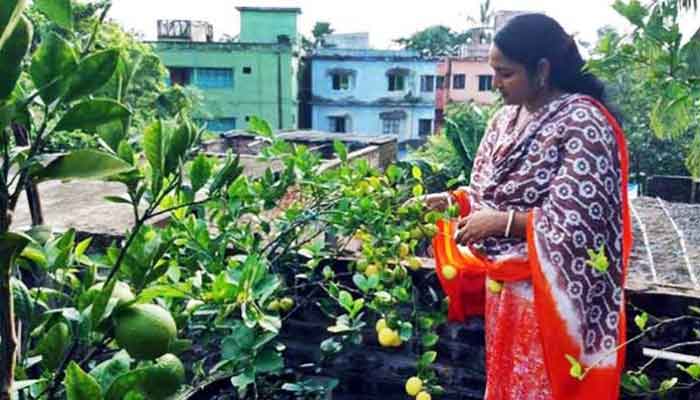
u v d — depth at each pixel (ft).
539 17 6.00
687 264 17.58
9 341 2.82
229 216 6.94
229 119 77.51
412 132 85.87
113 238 9.04
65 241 4.25
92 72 2.74
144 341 3.21
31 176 2.75
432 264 8.20
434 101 85.30
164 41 75.31
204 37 84.53
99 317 3.16
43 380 3.56
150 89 42.22
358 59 83.41
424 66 83.97
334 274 7.77
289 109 77.66
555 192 5.83
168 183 4.32
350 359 8.59
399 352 8.39
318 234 7.71
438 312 7.32
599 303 5.95
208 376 5.86
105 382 3.78
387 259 6.97
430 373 6.72
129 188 3.65
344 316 6.94
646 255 18.60
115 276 3.29
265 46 75.82
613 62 4.18
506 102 6.31
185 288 5.39
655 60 4.10
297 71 80.18
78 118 2.79
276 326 5.18
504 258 6.33
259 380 7.33
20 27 2.48
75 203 16.12
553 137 5.96
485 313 7.22
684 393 7.29
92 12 3.37
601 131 5.85
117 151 3.54
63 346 3.74
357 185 7.69
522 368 6.47
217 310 5.29
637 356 7.43
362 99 84.58
